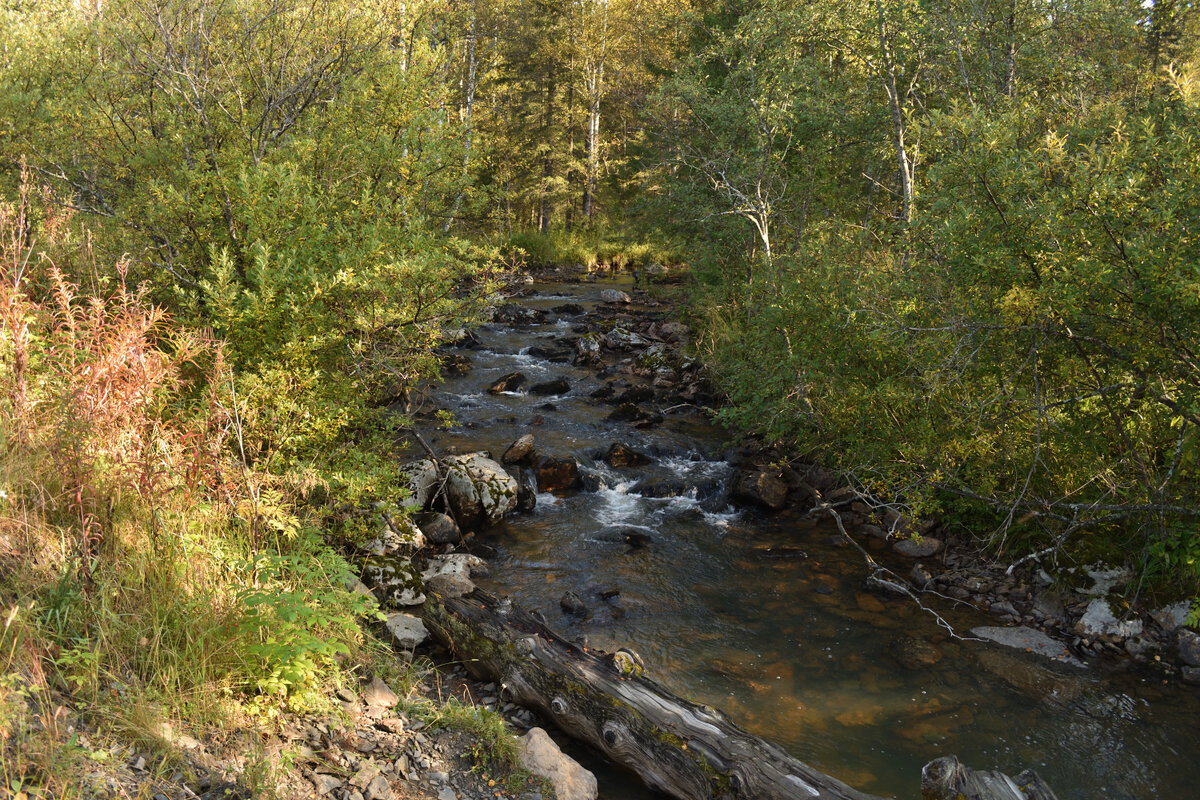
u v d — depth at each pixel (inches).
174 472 176.1
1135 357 224.7
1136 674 232.8
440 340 295.7
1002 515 301.9
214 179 274.7
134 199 305.1
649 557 311.7
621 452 415.8
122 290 196.7
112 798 108.6
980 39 426.9
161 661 144.1
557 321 791.7
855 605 275.3
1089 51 410.3
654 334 711.1
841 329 335.9
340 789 136.8
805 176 522.3
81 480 160.4
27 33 404.8
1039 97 388.5
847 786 158.9
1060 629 258.1
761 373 401.4
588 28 1320.1
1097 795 181.5
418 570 253.3
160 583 155.3
